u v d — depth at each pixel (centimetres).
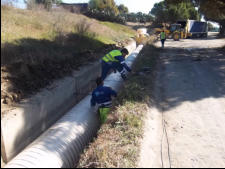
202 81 922
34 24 1235
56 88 746
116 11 4566
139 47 1736
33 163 384
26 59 817
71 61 1011
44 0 1723
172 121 600
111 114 575
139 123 520
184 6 4703
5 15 1100
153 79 935
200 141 505
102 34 1895
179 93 795
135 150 432
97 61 1148
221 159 444
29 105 611
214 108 670
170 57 1503
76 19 1705
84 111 577
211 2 1980
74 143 472
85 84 958
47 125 685
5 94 618
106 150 421
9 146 529
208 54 1614
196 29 3497
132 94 673
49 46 1041
